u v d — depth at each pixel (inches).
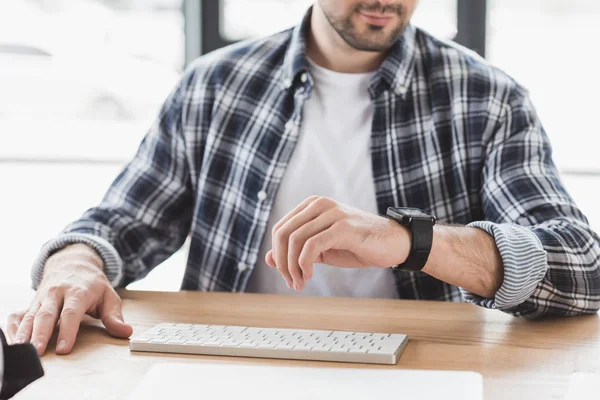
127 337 36.0
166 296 45.6
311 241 35.2
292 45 57.7
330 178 56.0
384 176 55.1
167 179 59.1
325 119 56.9
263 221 55.8
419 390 27.2
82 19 153.9
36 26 156.6
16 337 34.3
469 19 122.6
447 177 54.7
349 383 28.0
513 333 36.9
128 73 156.9
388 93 55.3
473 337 36.0
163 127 60.0
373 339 33.8
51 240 46.3
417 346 34.3
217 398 26.7
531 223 47.1
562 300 40.0
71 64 158.4
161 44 150.0
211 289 57.2
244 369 29.7
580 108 136.9
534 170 51.1
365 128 56.3
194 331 35.1
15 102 163.2
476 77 55.3
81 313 36.4
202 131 58.9
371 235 36.6
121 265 47.8
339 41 55.2
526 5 130.6
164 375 29.2
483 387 28.8
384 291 54.6
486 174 53.2
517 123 53.7
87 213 54.7
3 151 170.6
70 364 31.9
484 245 39.9
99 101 161.0
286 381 28.3
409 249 37.6
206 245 57.6
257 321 39.3
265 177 56.2
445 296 53.4
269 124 57.1
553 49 132.3
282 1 128.9
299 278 36.0
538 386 29.0
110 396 28.1
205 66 60.3
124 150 167.6
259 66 59.2
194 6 129.5
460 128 54.5
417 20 123.3
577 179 145.1
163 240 58.3
